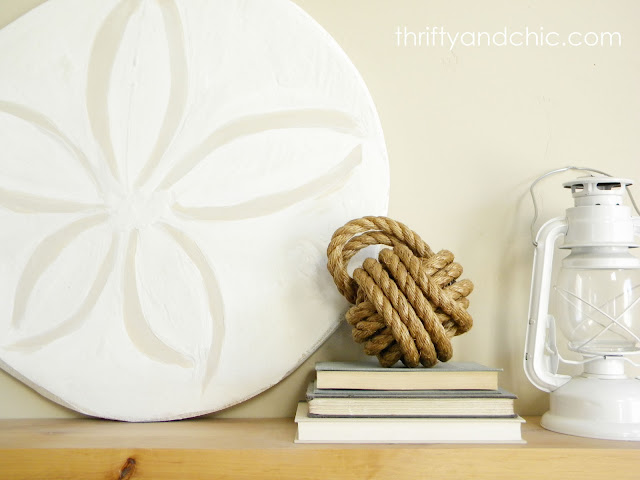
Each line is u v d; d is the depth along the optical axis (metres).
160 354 0.96
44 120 0.98
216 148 0.97
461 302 0.84
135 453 0.76
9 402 0.99
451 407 0.78
